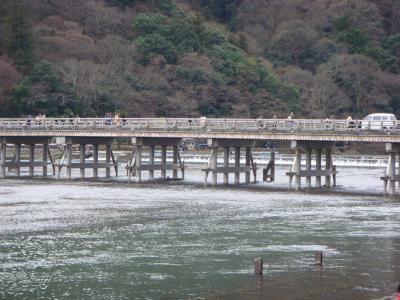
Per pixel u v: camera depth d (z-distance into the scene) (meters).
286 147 175.12
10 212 76.00
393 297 46.88
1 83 177.88
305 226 68.75
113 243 61.19
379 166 143.88
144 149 176.75
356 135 90.19
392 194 90.62
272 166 111.31
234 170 104.31
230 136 98.56
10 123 119.50
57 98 177.38
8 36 186.62
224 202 84.62
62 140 114.19
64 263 54.88
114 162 118.94
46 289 48.84
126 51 198.25
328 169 101.75
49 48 195.00
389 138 88.50
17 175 119.81
